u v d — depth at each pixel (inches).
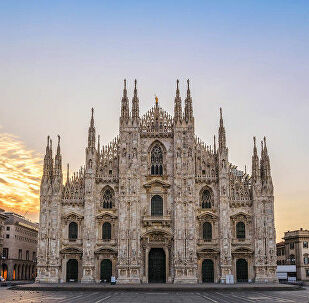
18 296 3014.3
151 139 4736.7
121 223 4503.0
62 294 3257.9
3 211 6963.6
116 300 2694.4
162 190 4628.4
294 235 7101.4
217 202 4591.5
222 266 4414.4
